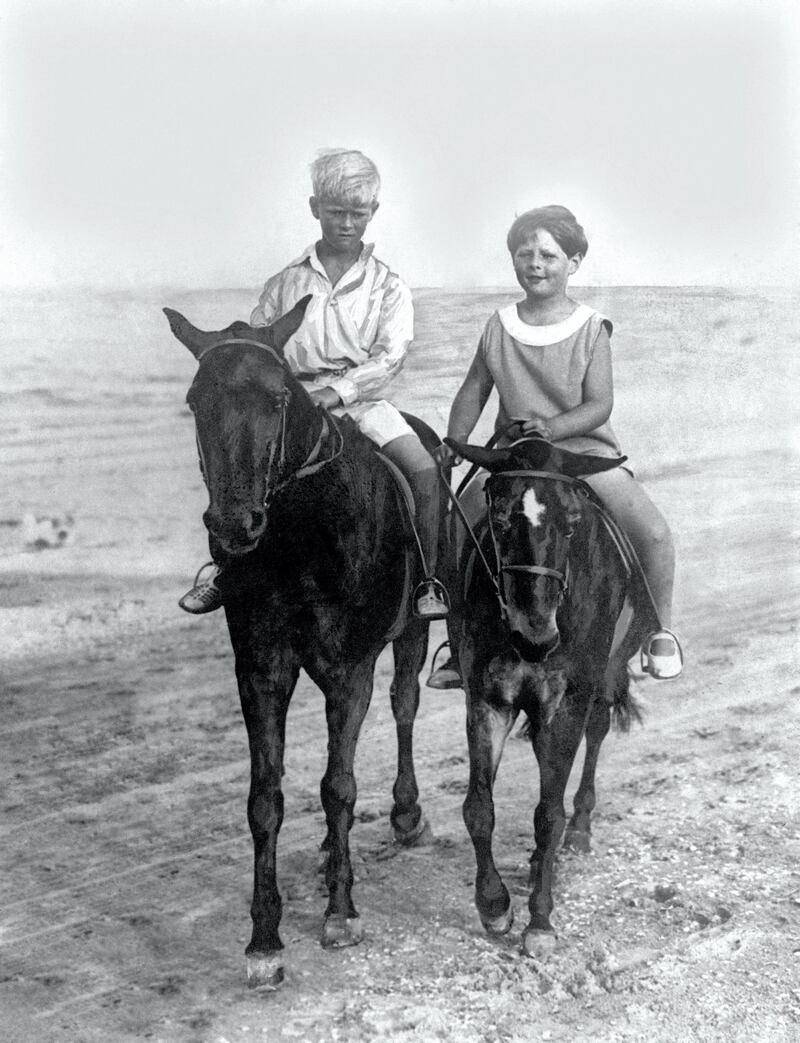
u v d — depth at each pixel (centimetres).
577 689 356
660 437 671
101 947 380
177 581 731
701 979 351
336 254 394
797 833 455
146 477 770
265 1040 323
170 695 608
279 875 420
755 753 535
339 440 347
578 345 388
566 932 377
